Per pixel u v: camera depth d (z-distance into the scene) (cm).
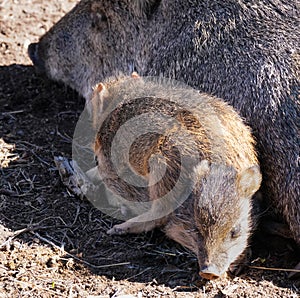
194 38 1419
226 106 1258
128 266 1198
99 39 1627
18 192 1369
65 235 1263
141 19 1541
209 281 1152
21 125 1603
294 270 1175
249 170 1120
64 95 1742
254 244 1252
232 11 1394
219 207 1087
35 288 1125
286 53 1298
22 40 1889
